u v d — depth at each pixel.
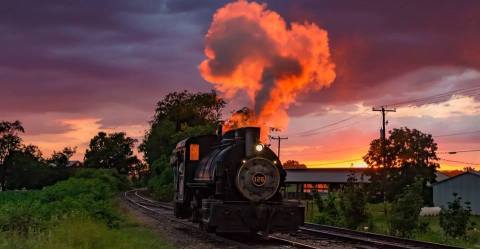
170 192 53.12
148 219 25.56
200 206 18.61
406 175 46.69
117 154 159.00
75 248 12.09
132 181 155.62
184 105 80.56
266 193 16.17
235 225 15.73
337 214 25.72
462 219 20.39
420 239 19.47
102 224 16.27
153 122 82.62
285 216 15.97
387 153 47.19
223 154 16.70
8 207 16.66
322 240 16.81
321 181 78.44
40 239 11.27
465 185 55.72
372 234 18.59
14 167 121.50
